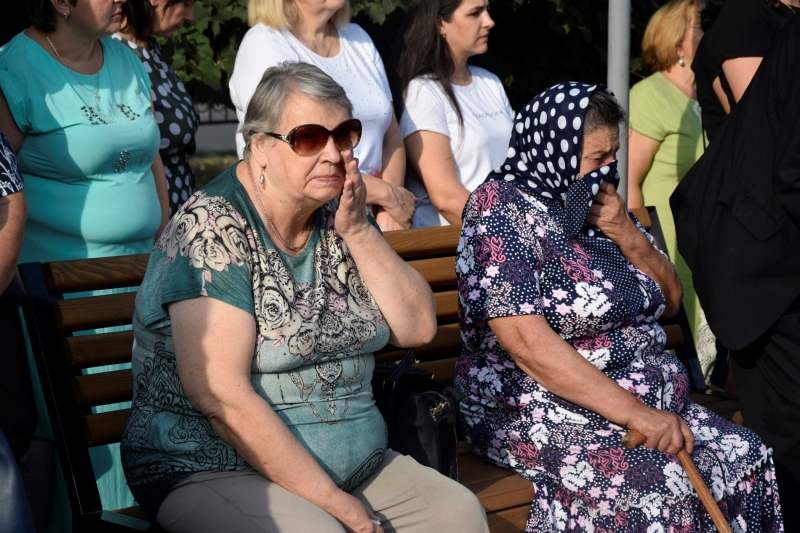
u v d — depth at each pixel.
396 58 3.75
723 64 3.53
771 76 3.01
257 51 3.31
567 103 2.63
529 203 2.70
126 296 2.64
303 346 2.23
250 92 3.31
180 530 2.17
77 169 2.99
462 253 2.72
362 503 2.20
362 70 3.51
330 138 2.21
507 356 2.73
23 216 2.27
